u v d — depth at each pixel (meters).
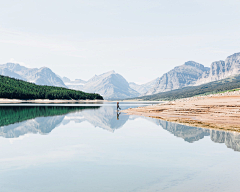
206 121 35.44
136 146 18.73
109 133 26.44
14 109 82.94
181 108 61.50
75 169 12.64
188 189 9.66
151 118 45.06
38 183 10.59
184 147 18.12
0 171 12.43
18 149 17.98
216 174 11.62
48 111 72.62
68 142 20.86
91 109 92.94
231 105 55.75
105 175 11.66
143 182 10.55
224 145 18.69
